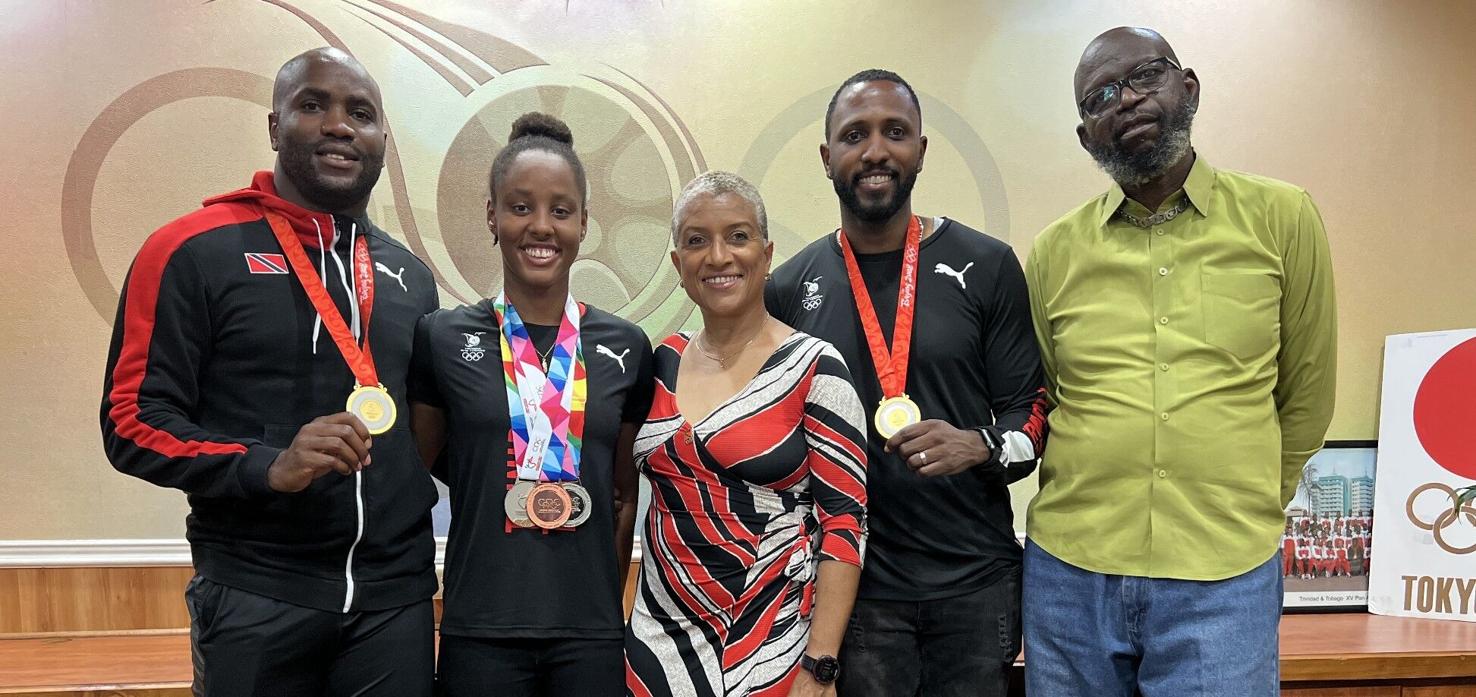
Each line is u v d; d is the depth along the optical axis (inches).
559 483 67.0
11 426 107.3
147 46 108.3
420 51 111.3
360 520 65.8
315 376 67.4
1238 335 71.1
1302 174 122.7
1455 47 123.9
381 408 66.1
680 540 65.7
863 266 81.3
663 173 115.0
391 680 66.3
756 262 68.2
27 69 107.3
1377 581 116.3
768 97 115.9
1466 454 112.9
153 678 89.5
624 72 114.2
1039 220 119.0
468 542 66.1
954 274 79.2
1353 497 118.9
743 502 65.5
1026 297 80.5
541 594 65.0
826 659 62.9
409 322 73.1
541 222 68.4
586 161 113.9
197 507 66.8
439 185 111.9
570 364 71.2
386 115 111.1
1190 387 70.9
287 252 68.9
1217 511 70.2
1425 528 114.3
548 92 113.3
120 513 108.4
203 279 65.4
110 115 108.0
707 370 69.5
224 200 69.7
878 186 76.5
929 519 75.3
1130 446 71.6
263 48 109.7
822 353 68.2
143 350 63.7
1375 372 122.9
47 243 107.7
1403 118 123.5
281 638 63.4
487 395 68.0
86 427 108.2
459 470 67.8
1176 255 73.0
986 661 74.4
